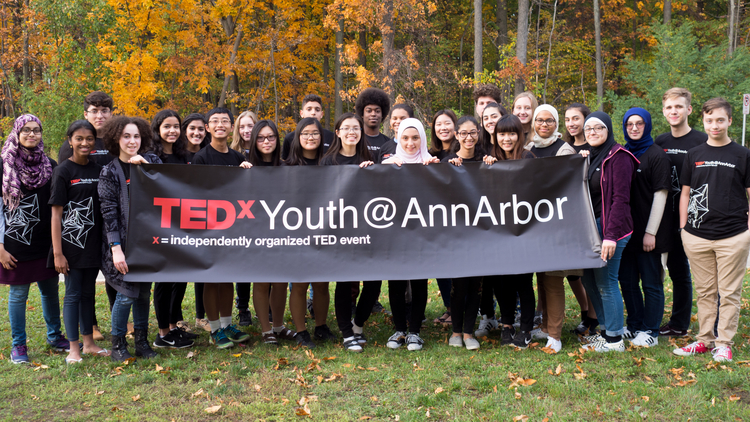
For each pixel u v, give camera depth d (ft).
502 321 16.62
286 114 70.79
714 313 14.94
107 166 14.99
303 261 15.64
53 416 11.93
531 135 18.38
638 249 15.99
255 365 14.80
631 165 14.99
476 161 15.71
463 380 13.69
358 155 16.85
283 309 17.19
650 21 84.43
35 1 68.39
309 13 66.69
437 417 11.72
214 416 11.88
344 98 53.01
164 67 57.47
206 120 18.39
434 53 76.07
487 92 20.02
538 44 79.77
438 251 15.62
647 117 15.72
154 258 15.24
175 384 13.60
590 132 15.39
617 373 13.74
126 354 15.26
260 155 16.66
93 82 63.52
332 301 23.04
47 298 16.21
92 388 13.35
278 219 15.74
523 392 12.83
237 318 20.34
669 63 61.62
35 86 69.97
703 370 13.71
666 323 18.65
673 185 16.20
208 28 61.05
